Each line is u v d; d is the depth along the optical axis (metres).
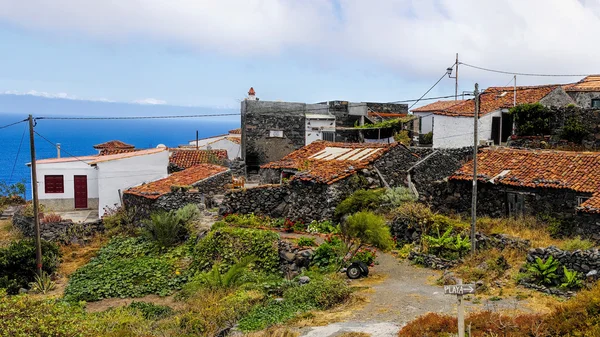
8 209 36.62
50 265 22.58
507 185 20.97
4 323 11.08
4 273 21.56
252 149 40.00
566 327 10.30
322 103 43.50
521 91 32.81
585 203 17.72
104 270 22.22
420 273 17.42
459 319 9.30
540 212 19.95
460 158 27.66
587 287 13.72
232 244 21.14
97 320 14.89
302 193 24.62
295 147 40.78
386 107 45.91
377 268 18.27
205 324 14.24
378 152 25.56
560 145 27.41
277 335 12.41
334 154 28.39
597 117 26.52
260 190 26.22
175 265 22.27
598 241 17.28
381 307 14.10
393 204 22.45
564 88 34.72
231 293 16.97
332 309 14.45
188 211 25.50
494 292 14.66
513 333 10.59
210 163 36.53
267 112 40.09
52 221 27.78
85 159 33.50
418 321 11.92
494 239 17.75
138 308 17.34
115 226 28.17
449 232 18.80
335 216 23.17
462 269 16.69
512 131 30.08
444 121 31.88
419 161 26.23
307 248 19.81
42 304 12.59
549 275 14.70
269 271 19.69
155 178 33.41
